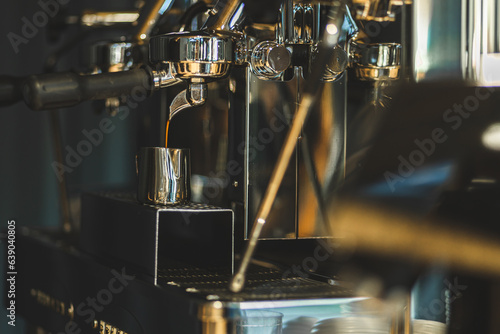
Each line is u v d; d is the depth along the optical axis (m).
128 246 1.17
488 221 1.03
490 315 1.05
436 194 1.04
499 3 1.16
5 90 1.18
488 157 1.04
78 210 1.59
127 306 1.16
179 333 1.05
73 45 1.52
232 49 1.11
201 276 1.13
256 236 1.06
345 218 1.07
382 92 1.17
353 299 1.05
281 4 1.14
